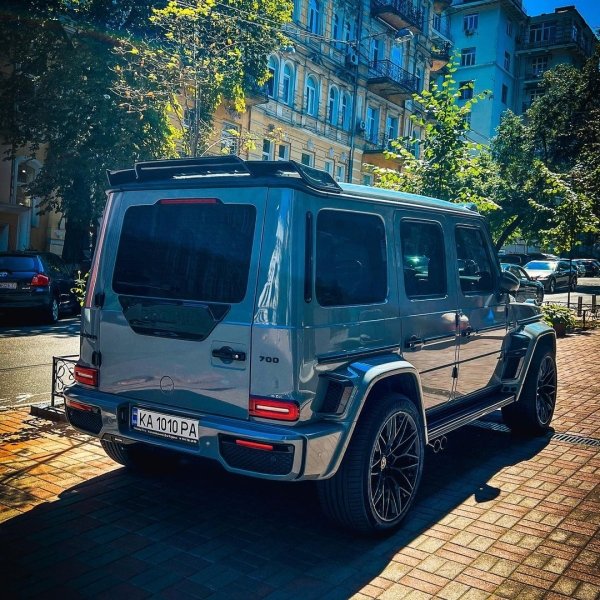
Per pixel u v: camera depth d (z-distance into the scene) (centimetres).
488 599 309
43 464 472
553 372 618
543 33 5812
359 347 368
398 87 3231
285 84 2691
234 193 351
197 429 338
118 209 402
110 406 374
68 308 1538
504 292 549
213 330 340
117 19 1761
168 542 359
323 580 323
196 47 976
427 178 1030
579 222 1460
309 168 345
